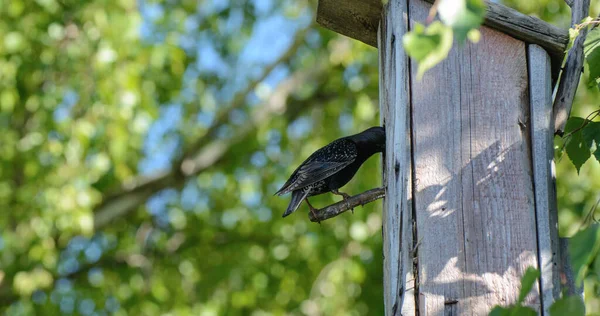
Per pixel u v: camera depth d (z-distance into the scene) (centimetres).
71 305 1157
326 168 538
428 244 393
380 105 506
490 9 419
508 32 422
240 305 1178
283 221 1217
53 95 988
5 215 1020
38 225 948
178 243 1274
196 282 1234
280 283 1209
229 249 1269
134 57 1002
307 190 537
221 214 1288
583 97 1139
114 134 966
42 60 1000
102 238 1244
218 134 1263
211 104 1234
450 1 249
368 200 461
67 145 955
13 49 970
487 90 416
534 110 411
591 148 411
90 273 1219
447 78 416
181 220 1255
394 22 432
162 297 1162
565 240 398
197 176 1250
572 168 1145
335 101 1312
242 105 1267
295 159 1252
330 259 1185
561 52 421
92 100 969
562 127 422
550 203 398
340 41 1248
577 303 286
